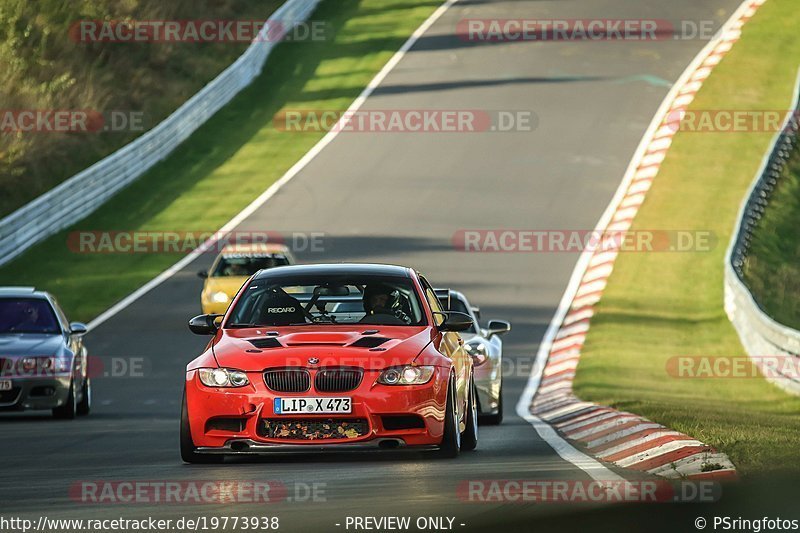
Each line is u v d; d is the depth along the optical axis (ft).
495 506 90.58
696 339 298.35
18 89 484.74
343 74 563.48
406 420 119.14
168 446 146.20
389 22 631.56
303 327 127.85
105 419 195.00
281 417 117.50
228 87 536.42
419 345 123.44
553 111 516.32
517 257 370.12
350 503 92.84
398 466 116.78
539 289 339.57
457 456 124.06
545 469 113.80
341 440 117.80
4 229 362.33
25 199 427.33
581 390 225.97
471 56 581.12
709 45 598.75
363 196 433.48
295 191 440.04
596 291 339.57
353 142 490.90
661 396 218.18
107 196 428.15
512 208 420.36
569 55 581.53
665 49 592.60
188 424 119.96
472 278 347.56
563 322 307.37
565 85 544.21
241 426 118.32
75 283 347.56
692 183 447.42
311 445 117.60
